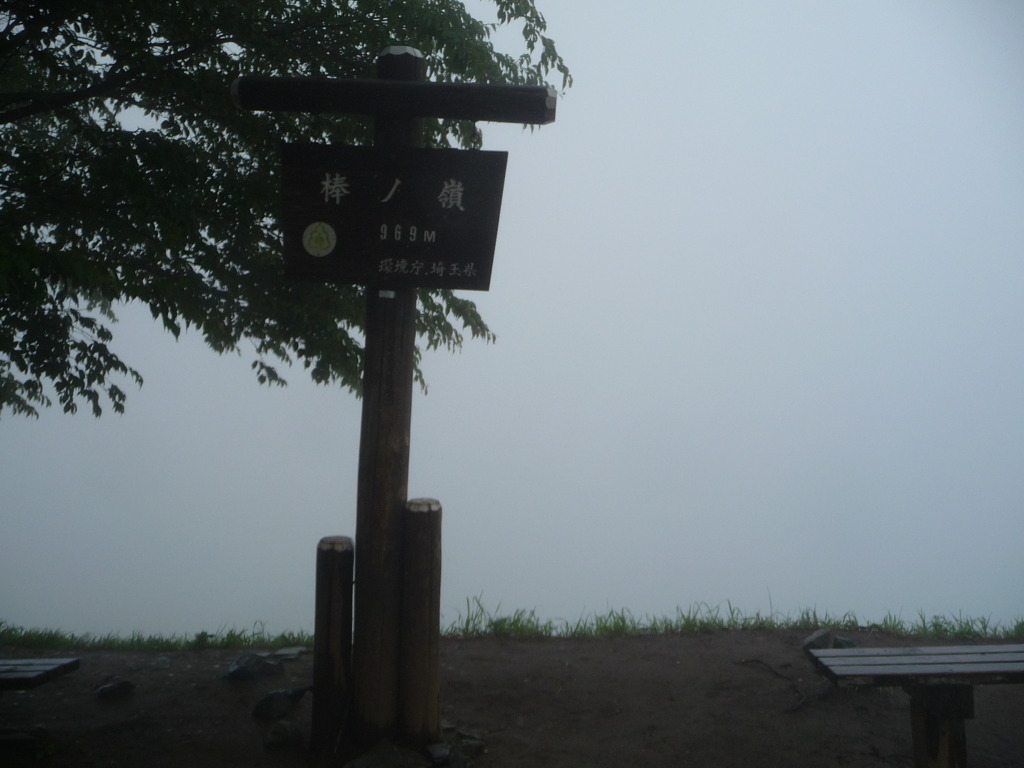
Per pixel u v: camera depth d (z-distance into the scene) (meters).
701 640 6.04
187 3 4.98
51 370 5.87
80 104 6.15
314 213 4.09
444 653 5.79
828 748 4.23
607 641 6.08
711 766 4.05
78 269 4.28
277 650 5.90
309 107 4.12
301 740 4.25
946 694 3.54
